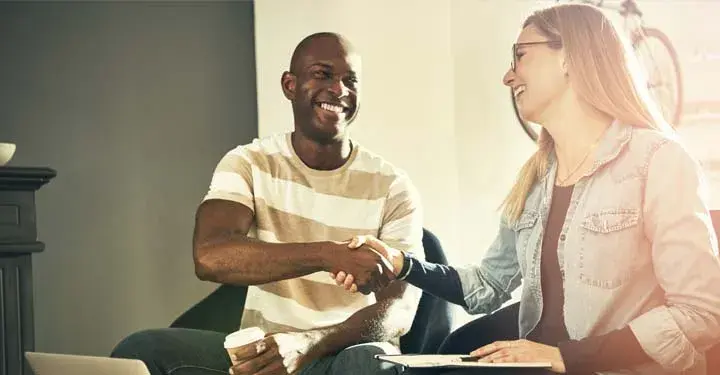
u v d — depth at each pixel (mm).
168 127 2811
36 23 2793
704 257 1991
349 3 2684
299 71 2580
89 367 2021
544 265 2199
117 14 2812
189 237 2805
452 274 2350
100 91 2801
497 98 2635
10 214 2475
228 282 2312
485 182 2629
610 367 1978
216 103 2816
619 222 2084
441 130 2658
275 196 2451
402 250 2428
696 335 1963
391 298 2330
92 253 2771
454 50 2662
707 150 2572
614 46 2203
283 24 2703
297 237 2438
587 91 2195
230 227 2363
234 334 2115
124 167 2795
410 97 2666
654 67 2586
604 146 2143
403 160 2656
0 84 2777
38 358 2090
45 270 2756
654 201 2049
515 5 2625
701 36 2582
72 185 2777
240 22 2818
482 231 2621
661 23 2596
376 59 2676
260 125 2686
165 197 2803
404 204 2471
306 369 2223
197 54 2818
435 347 2467
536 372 1984
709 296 1974
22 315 2486
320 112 2518
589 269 2115
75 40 2801
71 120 2789
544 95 2260
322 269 2289
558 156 2232
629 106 2150
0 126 2768
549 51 2275
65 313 2758
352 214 2453
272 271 2283
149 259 2789
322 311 2406
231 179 2420
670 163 2051
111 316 2770
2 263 2469
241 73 2814
